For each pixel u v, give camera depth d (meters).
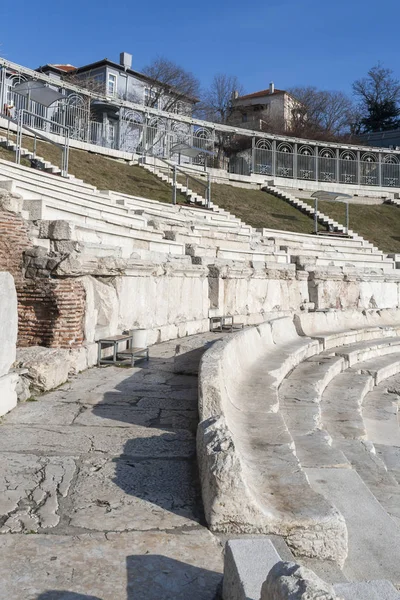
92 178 30.11
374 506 4.43
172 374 8.41
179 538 3.36
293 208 42.53
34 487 4.05
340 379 10.78
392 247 38.06
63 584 2.85
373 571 3.48
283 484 3.96
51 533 3.38
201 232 19.72
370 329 15.68
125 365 9.05
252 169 49.53
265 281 17.14
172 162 42.69
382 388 11.27
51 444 5.04
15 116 33.59
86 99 41.41
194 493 4.02
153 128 44.91
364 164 53.44
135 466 4.54
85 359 8.54
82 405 6.46
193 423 5.84
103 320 9.57
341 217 42.69
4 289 5.99
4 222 8.46
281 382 9.01
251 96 79.12
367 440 7.15
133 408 6.39
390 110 84.25
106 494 3.97
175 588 2.87
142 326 11.21
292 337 12.49
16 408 6.25
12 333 6.27
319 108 81.88
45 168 24.78
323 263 22.22
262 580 2.55
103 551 3.19
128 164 38.62
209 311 14.69
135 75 61.31
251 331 9.55
